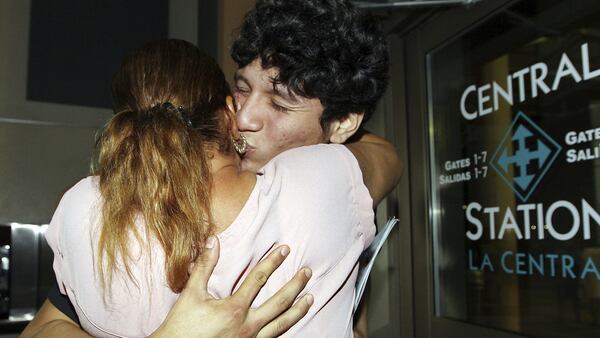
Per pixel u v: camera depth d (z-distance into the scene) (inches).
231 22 90.4
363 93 35.0
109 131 26.2
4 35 90.0
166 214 24.3
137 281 24.6
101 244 24.4
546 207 64.2
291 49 32.0
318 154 29.2
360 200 29.3
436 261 84.5
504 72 72.0
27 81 90.3
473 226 77.5
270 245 26.1
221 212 25.9
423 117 86.8
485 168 75.4
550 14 64.4
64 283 26.5
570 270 60.7
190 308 24.1
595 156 57.2
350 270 28.1
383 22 91.0
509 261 70.6
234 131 29.9
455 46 82.0
